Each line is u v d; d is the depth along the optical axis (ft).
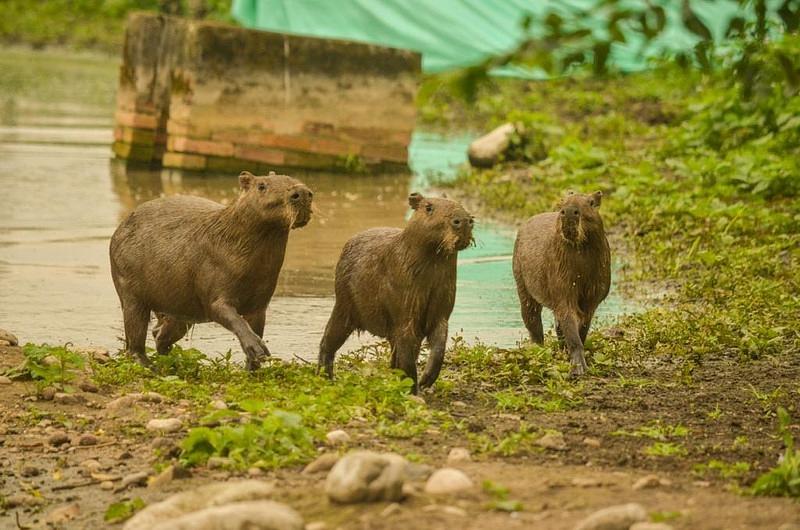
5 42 195.62
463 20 116.37
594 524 24.89
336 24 118.83
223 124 92.48
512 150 98.84
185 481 31.71
